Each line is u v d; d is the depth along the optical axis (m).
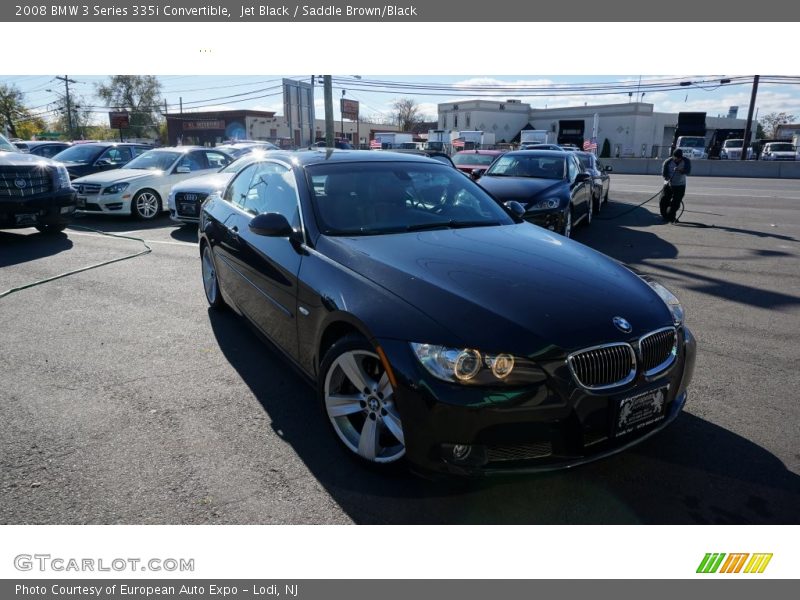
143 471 2.91
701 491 2.82
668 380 2.80
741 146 40.50
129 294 6.01
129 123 64.94
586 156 13.59
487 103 70.75
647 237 10.10
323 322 3.07
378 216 3.72
